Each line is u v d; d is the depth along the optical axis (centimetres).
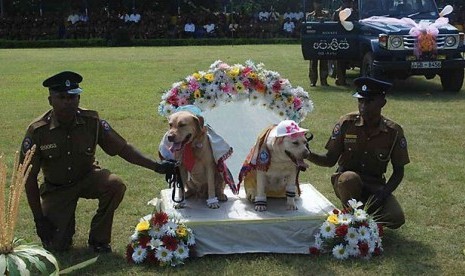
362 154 519
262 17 3803
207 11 4019
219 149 503
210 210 504
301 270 454
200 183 516
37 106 1228
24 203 618
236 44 3491
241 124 593
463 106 1181
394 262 469
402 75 1366
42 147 477
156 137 931
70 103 464
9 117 1102
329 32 1409
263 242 487
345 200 510
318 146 864
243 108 589
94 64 2173
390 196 524
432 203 617
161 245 462
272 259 473
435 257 480
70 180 491
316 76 1486
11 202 370
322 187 684
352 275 446
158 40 3550
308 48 1422
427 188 667
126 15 3766
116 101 1280
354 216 481
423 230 542
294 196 505
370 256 475
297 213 496
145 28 3719
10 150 854
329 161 525
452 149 844
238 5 4238
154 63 2177
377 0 1441
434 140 898
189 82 555
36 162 473
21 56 2641
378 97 498
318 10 1525
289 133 470
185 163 495
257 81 562
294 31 3728
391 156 515
